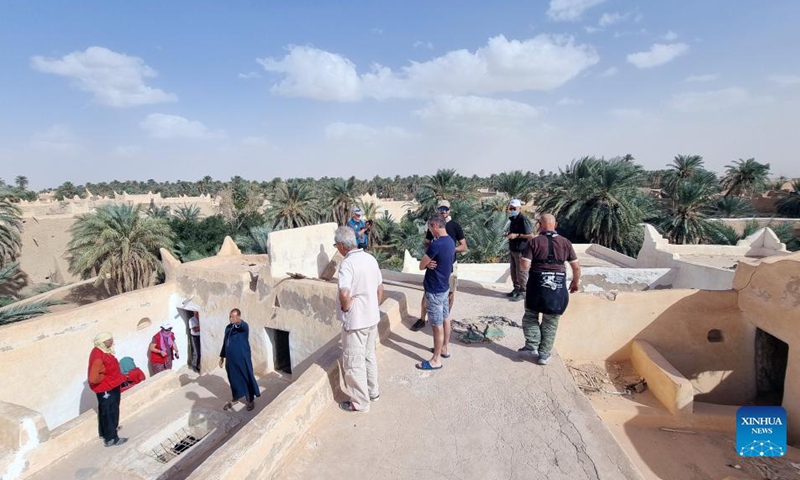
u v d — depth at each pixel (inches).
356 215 330.6
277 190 1346.0
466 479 112.3
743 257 576.7
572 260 169.2
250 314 400.2
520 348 195.3
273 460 114.7
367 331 139.9
